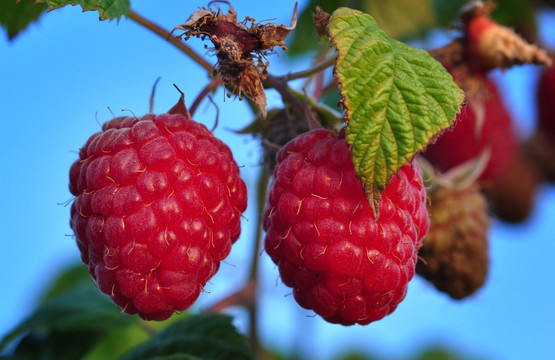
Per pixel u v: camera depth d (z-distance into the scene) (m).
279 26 0.13
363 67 0.12
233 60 0.13
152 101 0.13
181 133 0.13
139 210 0.12
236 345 0.16
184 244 0.12
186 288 0.12
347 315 0.13
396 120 0.12
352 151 0.12
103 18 0.13
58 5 0.13
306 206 0.12
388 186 0.12
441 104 0.12
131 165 0.12
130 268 0.12
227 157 0.13
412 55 0.12
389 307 0.13
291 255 0.13
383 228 0.12
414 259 0.13
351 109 0.12
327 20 0.12
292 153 0.13
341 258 0.12
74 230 0.13
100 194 0.12
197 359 0.16
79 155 0.13
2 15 0.16
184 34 0.13
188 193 0.12
